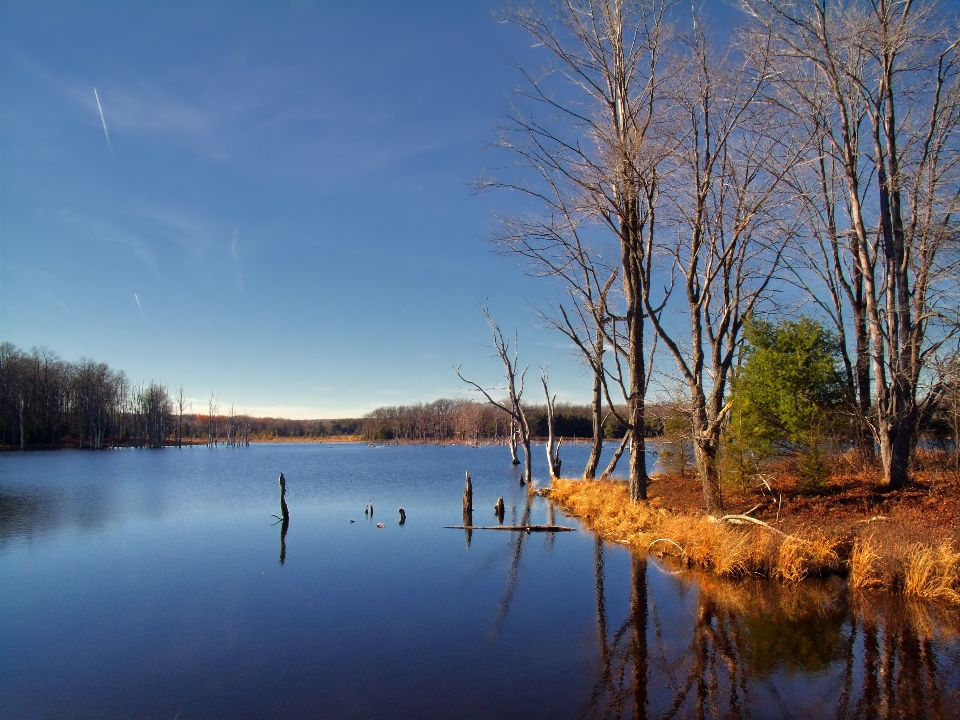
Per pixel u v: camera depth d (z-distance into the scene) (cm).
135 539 1998
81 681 866
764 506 1677
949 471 1730
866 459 1975
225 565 1600
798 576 1235
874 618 1015
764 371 1770
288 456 8050
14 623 1131
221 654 962
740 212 1630
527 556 1631
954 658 852
